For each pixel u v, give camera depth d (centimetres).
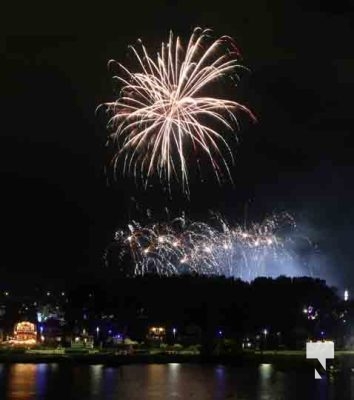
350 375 14200
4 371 15075
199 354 19238
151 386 12150
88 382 12700
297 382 12938
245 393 11250
